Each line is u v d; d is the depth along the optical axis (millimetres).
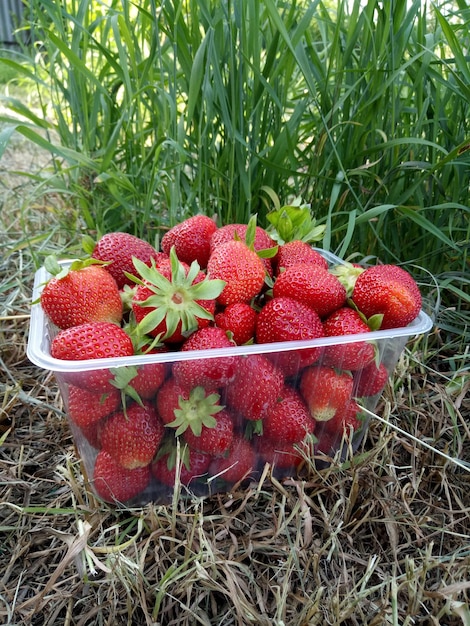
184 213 352
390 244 371
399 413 274
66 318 204
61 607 190
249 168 333
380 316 211
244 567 194
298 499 217
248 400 203
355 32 316
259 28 331
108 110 385
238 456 218
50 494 231
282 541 210
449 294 357
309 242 285
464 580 198
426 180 357
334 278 220
